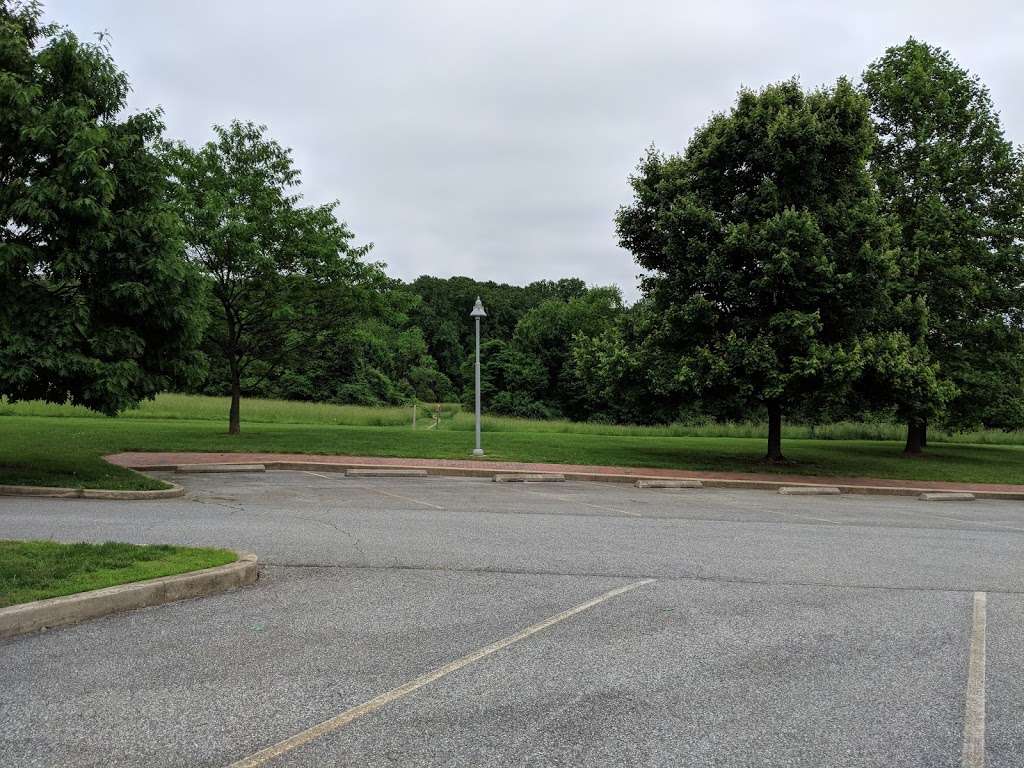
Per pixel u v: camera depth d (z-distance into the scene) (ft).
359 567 23.44
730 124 66.85
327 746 11.25
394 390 243.81
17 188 39.47
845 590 22.31
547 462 65.21
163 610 18.16
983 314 87.15
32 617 16.25
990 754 11.58
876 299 65.10
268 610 18.43
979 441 128.47
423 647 15.97
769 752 11.43
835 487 57.00
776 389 60.13
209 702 12.77
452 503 40.55
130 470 47.55
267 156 75.92
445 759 10.91
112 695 12.95
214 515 33.14
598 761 10.97
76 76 43.34
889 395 64.95
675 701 13.37
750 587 22.33
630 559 26.00
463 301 362.94
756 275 64.85
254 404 132.77
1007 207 87.71
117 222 42.39
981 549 31.24
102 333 41.63
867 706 13.38
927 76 90.12
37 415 98.99
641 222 72.79
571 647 16.22
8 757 10.63
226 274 72.23
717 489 55.31
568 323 265.95
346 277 77.92
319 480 50.34
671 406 71.10
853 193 68.74
